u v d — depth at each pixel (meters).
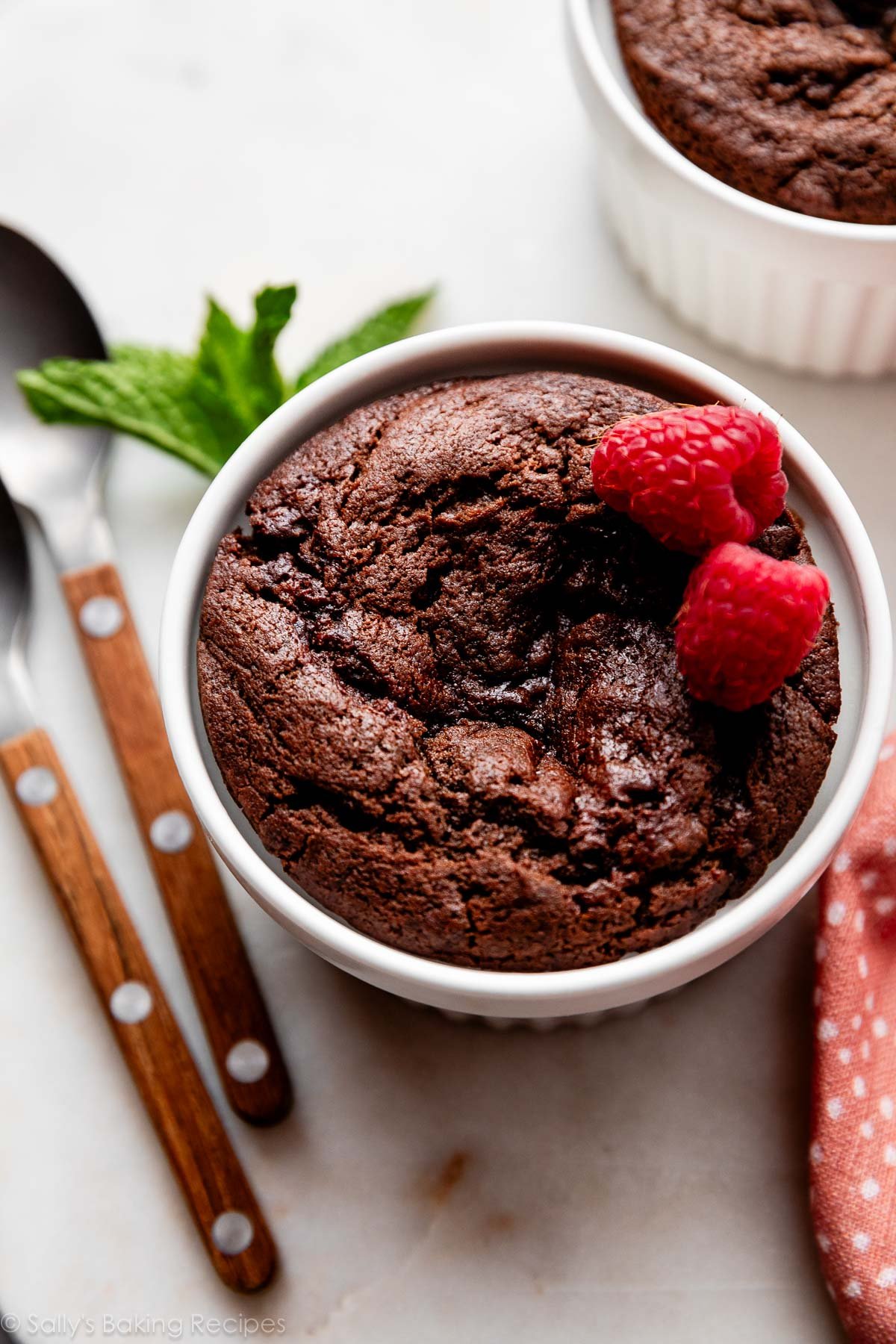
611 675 0.28
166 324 0.36
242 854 0.27
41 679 0.34
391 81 0.37
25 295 0.35
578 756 0.28
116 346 0.34
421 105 0.37
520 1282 0.31
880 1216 0.30
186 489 0.35
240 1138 0.32
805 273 0.32
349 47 0.37
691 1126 0.32
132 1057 0.31
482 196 0.36
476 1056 0.32
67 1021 0.32
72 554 0.34
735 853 0.27
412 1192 0.31
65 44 0.38
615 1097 0.32
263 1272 0.31
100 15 0.38
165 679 0.28
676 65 0.32
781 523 0.29
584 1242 0.31
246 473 0.29
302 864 0.28
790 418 0.35
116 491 0.35
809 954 0.32
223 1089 0.32
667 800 0.27
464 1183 0.32
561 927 0.27
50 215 0.37
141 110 0.37
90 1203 0.32
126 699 0.33
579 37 0.32
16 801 0.33
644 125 0.32
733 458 0.27
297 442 0.30
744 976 0.32
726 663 0.27
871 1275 0.30
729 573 0.27
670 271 0.34
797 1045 0.32
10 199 0.37
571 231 0.36
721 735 0.28
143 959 0.32
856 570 0.29
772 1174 0.31
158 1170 0.32
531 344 0.30
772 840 0.28
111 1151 0.32
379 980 0.28
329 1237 0.31
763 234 0.31
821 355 0.34
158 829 0.32
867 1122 0.30
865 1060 0.30
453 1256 0.31
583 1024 0.32
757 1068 0.32
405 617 0.28
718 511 0.27
